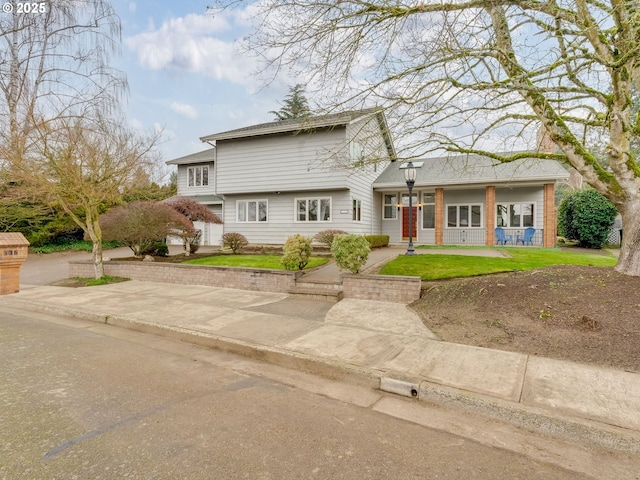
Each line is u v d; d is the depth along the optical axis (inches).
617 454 99.9
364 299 294.2
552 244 585.0
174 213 487.2
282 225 647.8
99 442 100.7
